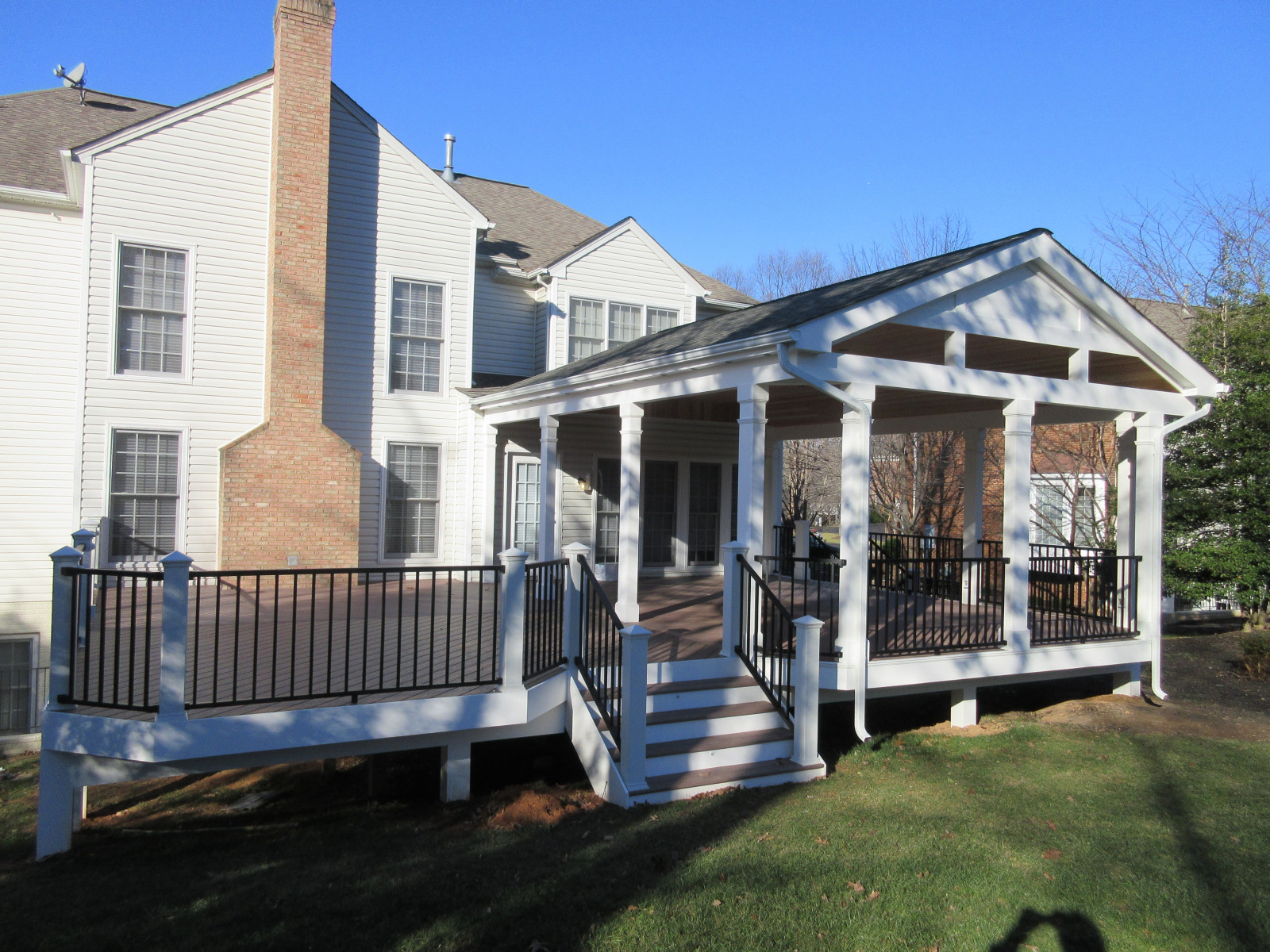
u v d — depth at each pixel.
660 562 15.48
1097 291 8.99
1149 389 10.59
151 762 5.42
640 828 5.74
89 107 15.18
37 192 11.88
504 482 14.05
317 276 12.04
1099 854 5.45
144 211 11.60
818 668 6.96
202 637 7.79
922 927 4.48
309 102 12.05
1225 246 18.95
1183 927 4.54
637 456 9.45
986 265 8.14
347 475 12.10
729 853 5.34
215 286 12.03
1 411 11.84
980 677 8.50
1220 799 6.49
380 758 7.47
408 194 13.27
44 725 5.56
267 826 6.23
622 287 15.38
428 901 4.66
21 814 7.26
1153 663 9.87
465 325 13.68
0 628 11.73
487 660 7.14
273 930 4.34
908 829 5.79
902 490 25.38
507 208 17.97
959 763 7.45
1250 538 14.12
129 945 4.20
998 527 22.02
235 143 12.14
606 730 6.56
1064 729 8.58
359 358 12.93
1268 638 11.38
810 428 14.52
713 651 8.02
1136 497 10.11
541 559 11.23
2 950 4.16
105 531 11.39
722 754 6.75
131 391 11.56
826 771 6.98
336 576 12.11
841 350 9.98
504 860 5.23
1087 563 11.24
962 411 12.16
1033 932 4.46
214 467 12.04
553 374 12.06
